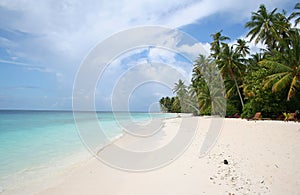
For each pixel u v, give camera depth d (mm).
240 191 4156
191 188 4441
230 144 8320
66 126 21875
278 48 23938
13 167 6938
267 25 23422
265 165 5359
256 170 5121
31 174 6121
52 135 15227
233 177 4855
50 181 5449
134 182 5074
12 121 29734
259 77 20562
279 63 18719
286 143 7309
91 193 4562
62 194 4590
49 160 7895
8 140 13078
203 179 4895
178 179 5027
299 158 5535
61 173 6152
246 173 5016
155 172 5730
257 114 19391
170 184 4754
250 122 15586
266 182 4438
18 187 5074
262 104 20078
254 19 24797
